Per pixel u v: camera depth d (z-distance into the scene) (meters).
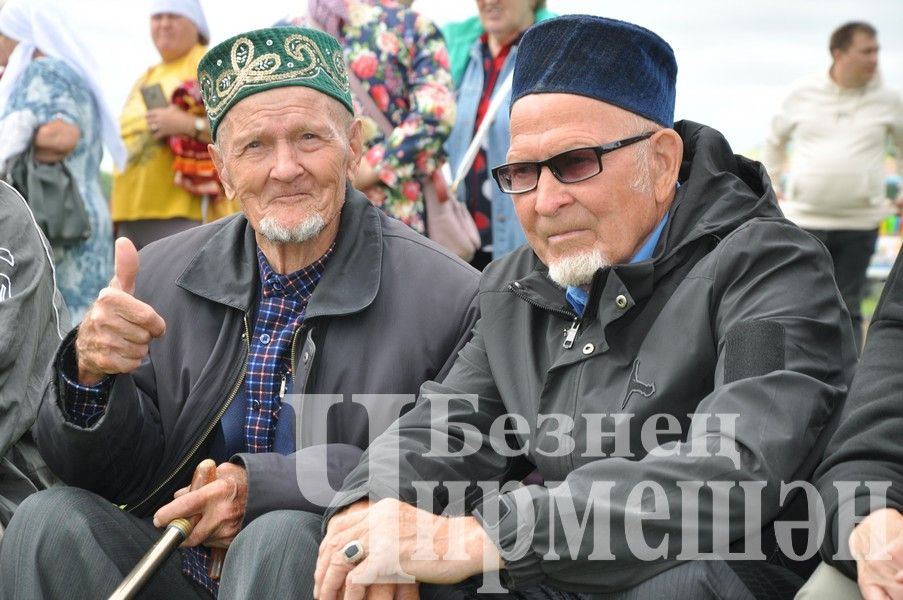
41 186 5.37
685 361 2.63
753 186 2.88
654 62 2.79
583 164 2.70
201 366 3.17
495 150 5.07
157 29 5.97
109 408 2.87
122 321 2.79
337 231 3.20
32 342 3.26
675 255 2.70
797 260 2.62
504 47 5.19
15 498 3.21
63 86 5.41
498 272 3.01
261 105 3.04
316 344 3.11
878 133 7.18
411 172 4.71
